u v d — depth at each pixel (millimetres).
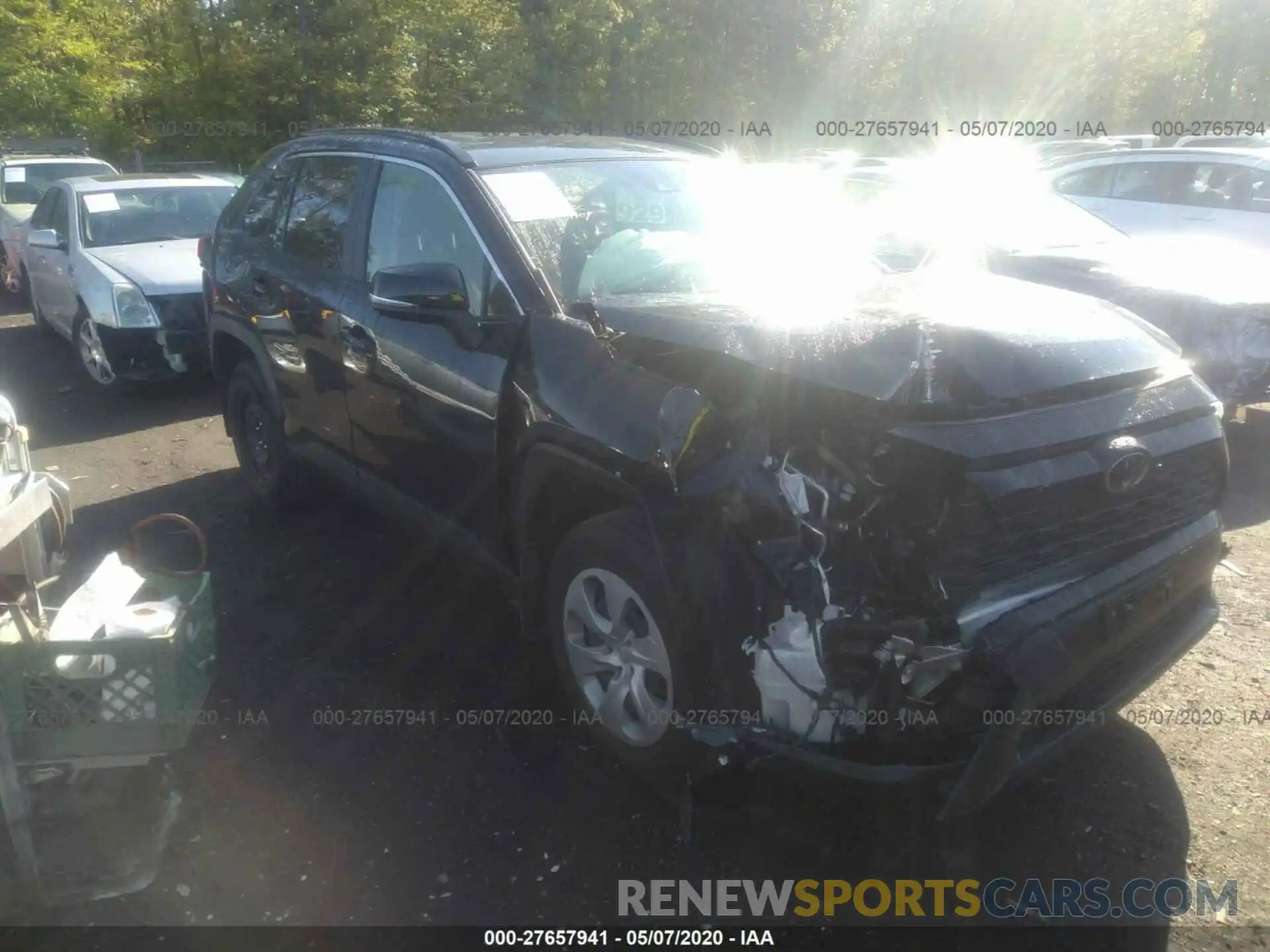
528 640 3699
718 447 2836
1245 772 3414
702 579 2791
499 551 3812
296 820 3250
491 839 3170
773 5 16531
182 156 16828
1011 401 2811
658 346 3146
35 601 2971
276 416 5316
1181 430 3086
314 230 4906
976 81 18953
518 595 3775
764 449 2779
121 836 3068
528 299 3637
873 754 2691
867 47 17625
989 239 7633
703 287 3895
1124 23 19812
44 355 9992
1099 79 20188
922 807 2838
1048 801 3299
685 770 3016
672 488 2875
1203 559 3240
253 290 5254
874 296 3537
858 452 2703
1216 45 21594
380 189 4477
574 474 3264
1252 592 4750
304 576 4973
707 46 15992
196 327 7996
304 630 4453
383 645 4320
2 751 2693
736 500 2758
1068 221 8070
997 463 2654
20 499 3094
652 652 3037
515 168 4109
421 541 4371
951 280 3891
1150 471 2955
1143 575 2988
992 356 2908
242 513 5816
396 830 3207
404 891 2963
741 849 3133
